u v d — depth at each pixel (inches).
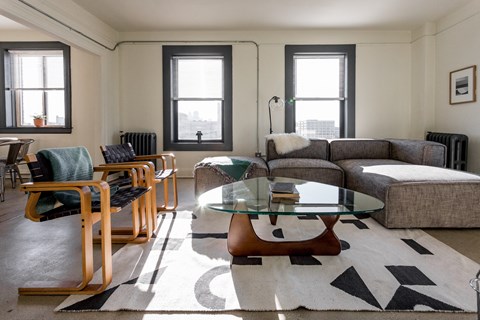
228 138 210.7
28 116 217.0
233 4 165.0
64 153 81.5
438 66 188.1
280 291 63.6
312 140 174.1
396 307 58.0
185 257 80.9
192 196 155.6
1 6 117.3
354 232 100.4
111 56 203.9
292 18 185.0
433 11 174.1
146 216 93.3
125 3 163.2
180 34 207.3
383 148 172.6
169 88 210.1
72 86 209.3
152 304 59.4
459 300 60.0
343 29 203.9
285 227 105.6
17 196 159.8
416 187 102.5
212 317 55.6
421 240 92.8
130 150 129.7
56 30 148.1
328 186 98.0
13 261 80.9
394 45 206.1
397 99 207.8
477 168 159.3
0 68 208.5
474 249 86.5
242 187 97.7
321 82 211.9
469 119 164.2
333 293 62.7
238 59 207.5
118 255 82.4
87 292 63.5
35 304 60.7
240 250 81.0
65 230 106.7
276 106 207.9
